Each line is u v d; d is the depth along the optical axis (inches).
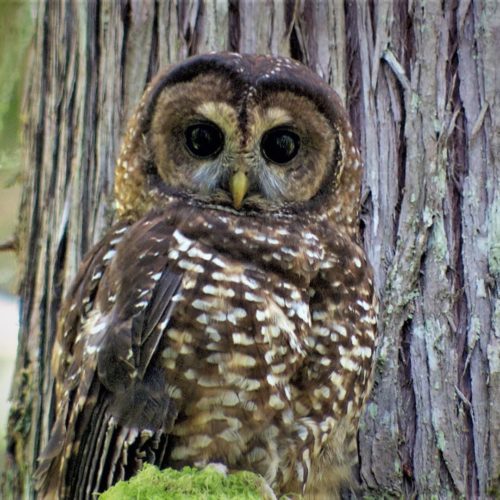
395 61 437.4
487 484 403.9
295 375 375.6
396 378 416.5
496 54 432.1
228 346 359.3
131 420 361.1
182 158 401.1
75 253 452.8
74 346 397.1
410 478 409.7
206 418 360.8
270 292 373.4
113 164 450.6
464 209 423.5
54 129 471.8
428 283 420.2
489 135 427.2
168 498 321.7
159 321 361.4
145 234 383.6
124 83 452.1
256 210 396.5
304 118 399.5
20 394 459.8
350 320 386.3
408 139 430.9
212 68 396.2
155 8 451.2
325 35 442.3
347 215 412.8
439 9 438.3
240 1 444.5
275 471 369.4
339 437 393.7
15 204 551.8
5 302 618.5
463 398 410.6
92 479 370.6
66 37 473.4
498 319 413.4
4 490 455.8
